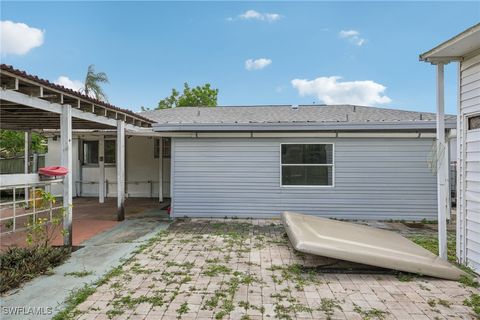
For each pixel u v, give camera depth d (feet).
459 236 13.88
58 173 15.01
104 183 34.01
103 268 12.96
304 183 24.07
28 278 11.66
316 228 16.01
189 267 13.07
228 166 24.45
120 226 21.31
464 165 13.66
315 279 11.93
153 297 10.19
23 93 13.79
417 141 23.15
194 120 35.58
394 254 12.94
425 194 23.15
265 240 17.60
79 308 9.44
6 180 12.65
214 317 8.95
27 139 30.17
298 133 23.85
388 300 10.15
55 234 18.49
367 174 23.58
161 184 33.27
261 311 9.31
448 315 9.14
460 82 13.87
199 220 23.57
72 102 17.19
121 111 21.83
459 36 11.51
